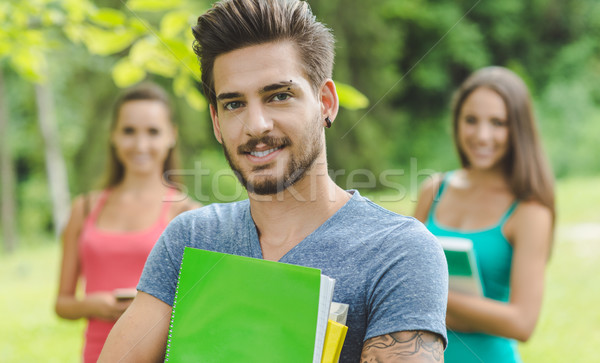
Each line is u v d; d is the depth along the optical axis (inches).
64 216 467.5
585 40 717.9
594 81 711.1
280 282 43.1
